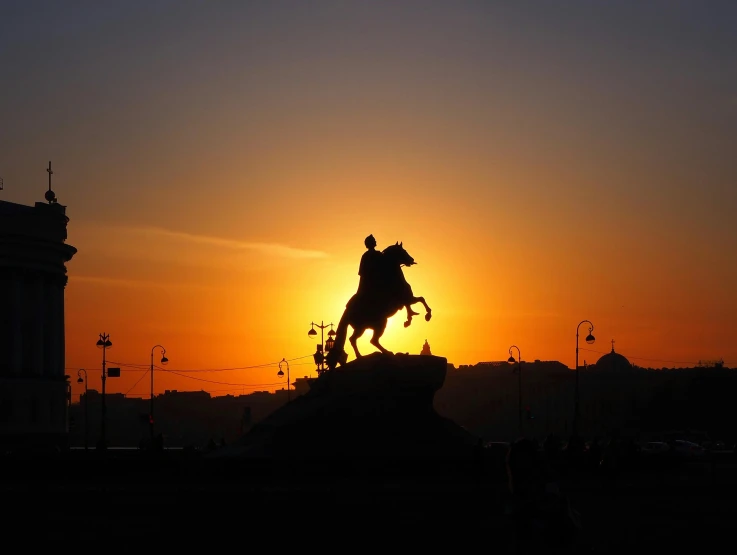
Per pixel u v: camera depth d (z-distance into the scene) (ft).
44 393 399.24
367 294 138.10
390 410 134.31
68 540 89.86
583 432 629.10
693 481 156.15
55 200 423.23
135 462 142.72
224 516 105.09
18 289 394.93
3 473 143.64
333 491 124.57
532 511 47.70
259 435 140.97
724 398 545.03
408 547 84.43
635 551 81.20
